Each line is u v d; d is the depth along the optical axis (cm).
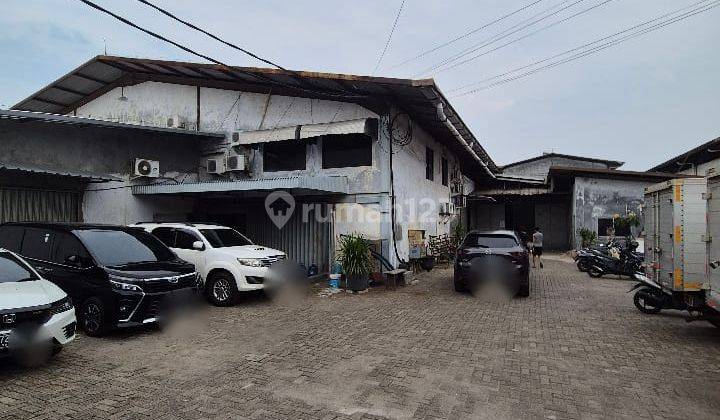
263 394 454
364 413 413
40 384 478
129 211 1250
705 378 506
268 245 1328
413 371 524
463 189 2206
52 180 1087
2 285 544
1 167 913
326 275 1238
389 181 1195
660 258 759
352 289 1072
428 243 1554
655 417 409
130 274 679
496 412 417
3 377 499
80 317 693
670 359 572
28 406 421
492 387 477
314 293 1048
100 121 1095
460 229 1931
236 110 1395
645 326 743
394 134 1227
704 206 673
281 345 628
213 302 913
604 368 538
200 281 812
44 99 1648
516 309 877
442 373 518
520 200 2803
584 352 601
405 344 634
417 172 1448
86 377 500
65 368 530
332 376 507
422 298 990
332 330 711
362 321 773
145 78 1530
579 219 2042
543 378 504
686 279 677
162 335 682
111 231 800
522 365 547
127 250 768
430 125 1471
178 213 1374
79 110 1678
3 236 805
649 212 814
